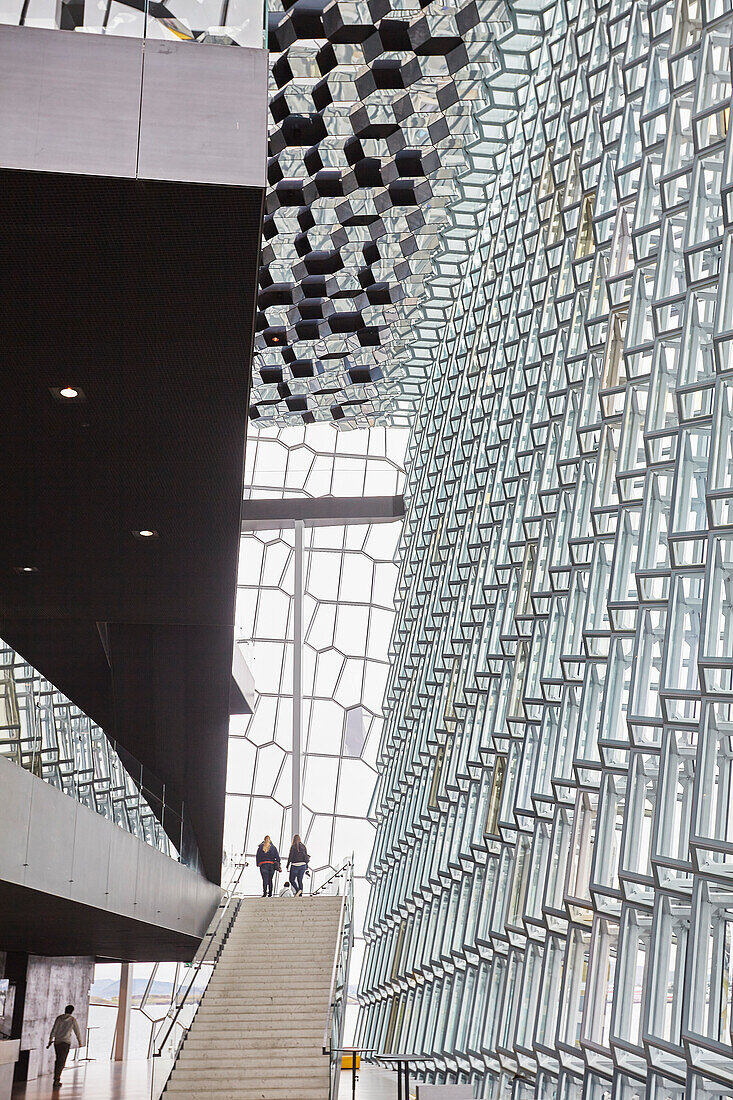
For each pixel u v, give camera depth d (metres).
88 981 29.91
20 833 10.47
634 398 13.76
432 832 22.91
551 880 14.02
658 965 10.45
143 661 22.08
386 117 18.33
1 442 10.77
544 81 19.08
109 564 14.49
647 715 11.77
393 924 25.45
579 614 14.92
